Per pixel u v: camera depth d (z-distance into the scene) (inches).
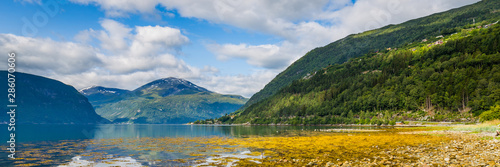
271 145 1795.0
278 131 4008.4
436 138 1961.1
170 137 2829.7
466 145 1349.7
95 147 1784.0
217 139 2458.2
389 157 1120.2
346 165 959.0
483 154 1011.3
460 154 1057.5
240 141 2185.0
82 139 2556.6
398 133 2810.0
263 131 4131.4
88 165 1101.7
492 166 789.9
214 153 1434.5
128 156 1350.9
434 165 869.8
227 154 1389.0
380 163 977.5
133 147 1779.0
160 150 1594.5
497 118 3814.0
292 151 1441.9
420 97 6870.1
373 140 1996.8
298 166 1005.8
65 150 1619.1
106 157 1318.9
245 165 1053.8
